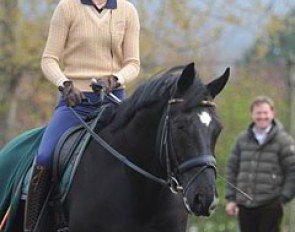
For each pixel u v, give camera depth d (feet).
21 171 38.42
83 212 34.78
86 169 35.42
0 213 39.06
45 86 93.15
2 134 94.22
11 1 93.04
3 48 91.97
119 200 34.35
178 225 34.65
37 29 93.76
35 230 36.35
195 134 31.45
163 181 32.96
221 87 33.06
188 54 97.30
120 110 35.63
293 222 78.02
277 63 81.92
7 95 94.02
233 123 88.63
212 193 30.83
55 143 36.35
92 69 37.47
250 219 60.49
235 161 61.31
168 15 96.68
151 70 90.99
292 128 79.92
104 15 37.55
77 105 36.78
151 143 33.99
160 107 33.50
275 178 59.62
